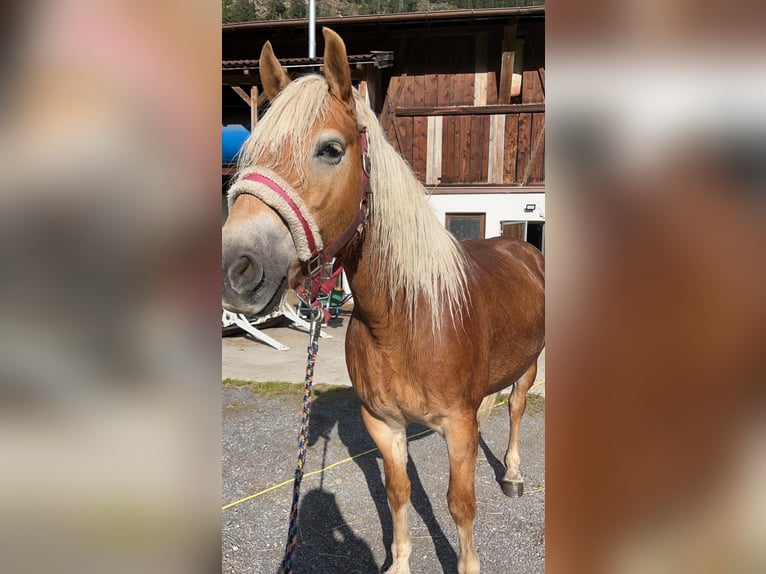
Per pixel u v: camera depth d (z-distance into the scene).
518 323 2.15
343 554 2.21
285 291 1.28
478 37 7.75
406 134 8.03
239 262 1.18
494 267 2.26
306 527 2.41
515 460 2.76
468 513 1.70
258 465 3.07
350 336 1.82
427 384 1.63
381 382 1.68
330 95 1.37
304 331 6.93
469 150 7.92
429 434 3.57
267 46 1.54
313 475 2.94
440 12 7.23
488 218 7.90
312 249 1.26
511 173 7.89
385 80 8.00
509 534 2.34
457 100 7.92
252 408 4.04
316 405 4.10
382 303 1.58
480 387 1.80
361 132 1.44
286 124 1.27
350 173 1.37
